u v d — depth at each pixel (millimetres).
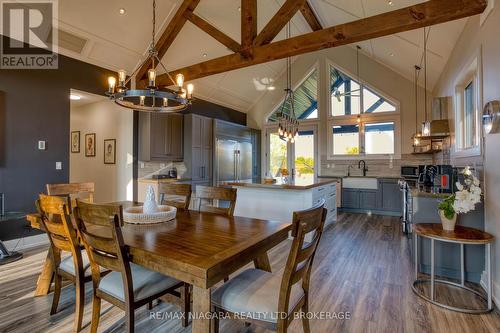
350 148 6918
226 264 1301
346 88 7004
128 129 5086
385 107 6582
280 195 4137
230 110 7680
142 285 1594
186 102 2619
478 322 2016
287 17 3471
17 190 3598
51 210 1896
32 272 2850
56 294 2082
